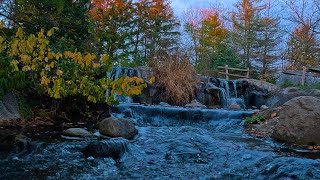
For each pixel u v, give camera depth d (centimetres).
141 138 515
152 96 1134
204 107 1030
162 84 1155
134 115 727
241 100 1315
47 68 525
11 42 506
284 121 519
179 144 455
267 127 598
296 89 1201
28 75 559
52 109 620
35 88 572
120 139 433
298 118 500
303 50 2133
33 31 730
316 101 507
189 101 1164
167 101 1144
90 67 586
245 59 2666
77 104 644
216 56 2264
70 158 381
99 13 1858
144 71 1180
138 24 2216
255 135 570
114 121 524
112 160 381
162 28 2373
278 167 344
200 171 352
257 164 371
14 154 387
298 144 484
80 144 432
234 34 2734
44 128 546
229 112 720
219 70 2058
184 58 1238
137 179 321
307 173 325
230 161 391
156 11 2439
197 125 711
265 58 2625
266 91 1349
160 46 1978
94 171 340
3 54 518
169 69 1169
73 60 579
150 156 411
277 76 2131
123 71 1166
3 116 539
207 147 452
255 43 2638
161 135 545
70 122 621
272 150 447
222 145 467
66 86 557
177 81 1159
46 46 567
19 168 338
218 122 716
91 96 579
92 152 392
